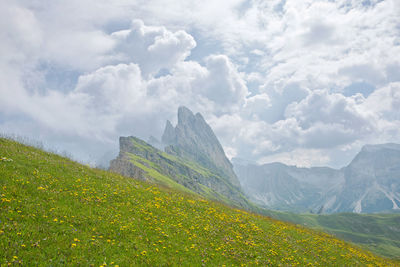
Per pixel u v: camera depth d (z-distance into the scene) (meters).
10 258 10.44
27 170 20.66
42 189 17.84
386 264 29.86
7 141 28.25
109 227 15.87
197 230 20.22
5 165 19.95
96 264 11.80
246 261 17.39
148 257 13.90
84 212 16.70
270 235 24.98
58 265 10.96
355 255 28.73
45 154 29.44
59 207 16.16
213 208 28.77
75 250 12.30
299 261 20.52
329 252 26.28
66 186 20.23
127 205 20.64
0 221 12.46
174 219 21.03
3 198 14.62
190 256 15.65
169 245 16.09
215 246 18.23
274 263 18.48
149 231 17.16
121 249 13.86
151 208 21.77
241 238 21.41
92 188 21.78
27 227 12.87
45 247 11.87
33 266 10.50
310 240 28.56
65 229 13.91
